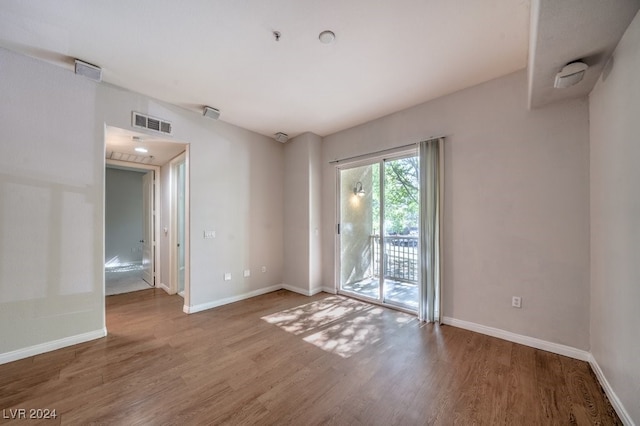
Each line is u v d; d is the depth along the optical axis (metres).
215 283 3.75
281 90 2.96
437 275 3.07
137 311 3.54
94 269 2.69
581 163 2.25
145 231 5.37
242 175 4.13
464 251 2.91
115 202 7.05
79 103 2.61
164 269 4.70
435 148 3.10
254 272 4.28
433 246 3.10
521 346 2.49
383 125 3.70
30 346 2.33
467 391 1.86
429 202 3.12
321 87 2.90
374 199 4.02
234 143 4.02
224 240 3.88
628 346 1.53
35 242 2.37
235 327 3.00
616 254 1.70
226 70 2.57
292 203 4.62
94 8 1.78
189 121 3.49
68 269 2.54
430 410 1.68
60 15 1.84
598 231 2.02
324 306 3.72
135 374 2.07
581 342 2.24
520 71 2.56
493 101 2.72
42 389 1.89
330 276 4.45
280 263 4.71
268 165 4.53
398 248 4.04
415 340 2.64
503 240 2.65
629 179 1.52
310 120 3.85
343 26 1.98
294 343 2.60
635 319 1.46
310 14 1.86
